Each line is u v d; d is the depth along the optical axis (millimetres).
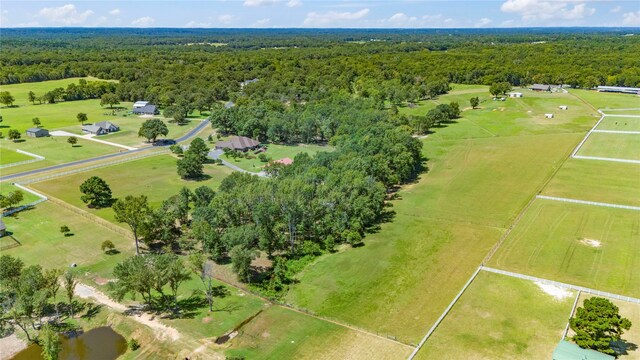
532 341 58844
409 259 83188
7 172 135125
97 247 90562
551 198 105938
